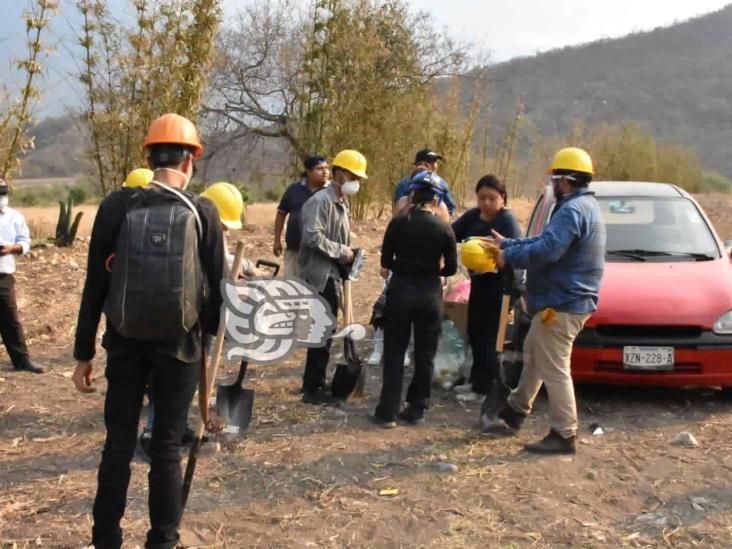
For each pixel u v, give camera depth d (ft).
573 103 341.41
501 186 20.85
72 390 21.58
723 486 16.01
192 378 12.09
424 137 69.72
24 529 13.84
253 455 17.20
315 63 54.19
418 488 15.76
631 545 13.69
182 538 13.60
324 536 13.83
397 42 67.87
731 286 20.85
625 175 126.41
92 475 16.19
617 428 19.33
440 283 19.06
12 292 22.82
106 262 11.76
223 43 82.17
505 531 14.10
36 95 36.81
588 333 20.11
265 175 86.79
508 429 18.65
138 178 18.98
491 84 115.65
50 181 132.05
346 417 19.75
